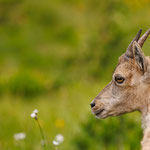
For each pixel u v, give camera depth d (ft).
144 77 42.06
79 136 65.46
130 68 43.09
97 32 135.23
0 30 199.62
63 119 86.74
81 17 193.67
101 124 63.82
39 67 159.94
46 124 84.53
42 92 127.95
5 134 81.35
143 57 40.83
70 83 132.98
